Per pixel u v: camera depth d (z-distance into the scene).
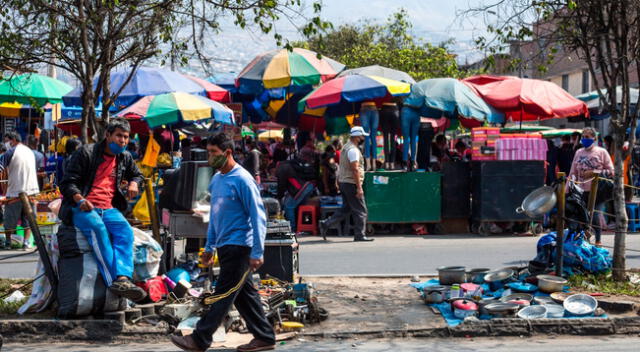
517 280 7.87
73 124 17.58
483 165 13.12
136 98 15.49
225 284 5.46
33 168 11.76
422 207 13.62
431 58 33.25
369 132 14.59
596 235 10.33
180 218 7.58
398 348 6.00
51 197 11.51
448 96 13.93
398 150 18.33
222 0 7.62
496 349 5.94
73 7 8.06
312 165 15.09
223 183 5.51
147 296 6.85
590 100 19.66
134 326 6.36
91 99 8.23
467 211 13.78
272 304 6.75
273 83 16.09
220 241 5.48
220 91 17.50
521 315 6.66
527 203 7.95
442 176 13.74
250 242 5.48
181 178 7.41
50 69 16.77
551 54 8.52
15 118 22.66
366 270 9.73
